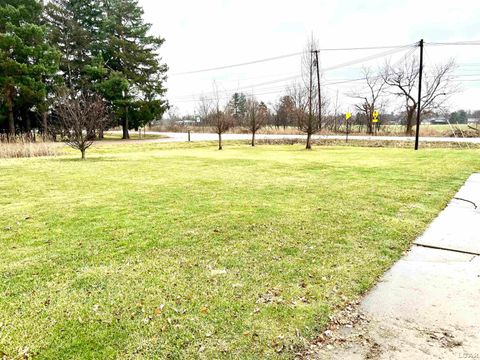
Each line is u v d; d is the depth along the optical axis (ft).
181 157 49.01
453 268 11.75
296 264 11.87
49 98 85.97
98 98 77.51
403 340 7.79
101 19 103.71
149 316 8.71
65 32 101.86
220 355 7.27
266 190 24.45
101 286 10.31
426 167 35.40
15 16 75.10
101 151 64.75
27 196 22.58
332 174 31.83
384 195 22.49
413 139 83.35
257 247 13.43
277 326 8.30
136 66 107.34
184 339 7.80
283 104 157.48
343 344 7.67
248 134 121.60
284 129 132.36
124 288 10.18
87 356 7.22
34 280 10.70
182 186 26.09
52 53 81.51
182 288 10.16
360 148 68.44
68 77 103.50
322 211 18.62
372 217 17.48
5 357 7.20
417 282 10.73
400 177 29.50
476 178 28.40
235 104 170.40
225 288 10.16
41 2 85.76
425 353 7.32
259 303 9.34
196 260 12.20
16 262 12.05
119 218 17.39
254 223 16.47
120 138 107.45
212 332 8.06
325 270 11.43
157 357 7.20
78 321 8.50
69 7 102.53
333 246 13.57
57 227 15.99
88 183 27.35
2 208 19.39
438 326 8.35
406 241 14.29
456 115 151.43
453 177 29.01
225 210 18.88
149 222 16.69
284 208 19.27
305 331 8.14
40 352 7.36
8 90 77.00
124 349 7.45
